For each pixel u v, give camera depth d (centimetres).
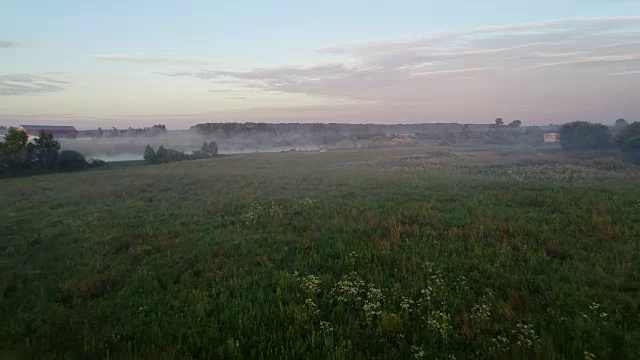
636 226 1272
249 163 4562
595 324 706
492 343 680
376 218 1541
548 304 802
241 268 1073
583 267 952
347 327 737
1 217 1855
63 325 796
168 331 757
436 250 1120
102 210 1986
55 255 1252
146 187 2762
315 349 676
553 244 1128
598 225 1276
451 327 720
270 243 1291
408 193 2153
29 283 1023
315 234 1361
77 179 3312
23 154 3862
